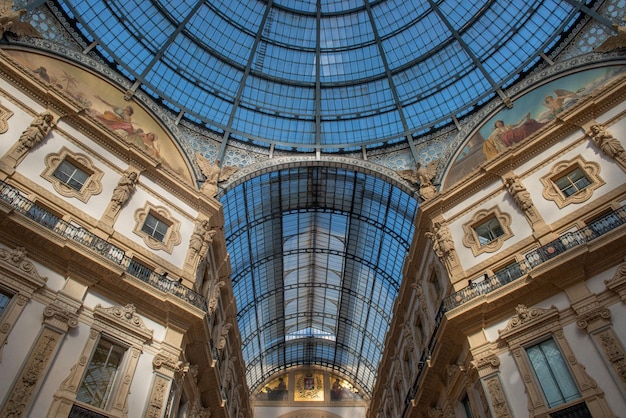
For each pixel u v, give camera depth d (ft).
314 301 137.59
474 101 76.84
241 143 81.41
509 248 54.34
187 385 56.44
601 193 50.03
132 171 59.21
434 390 63.00
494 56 76.95
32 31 60.70
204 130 79.25
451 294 56.80
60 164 52.31
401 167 79.00
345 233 108.37
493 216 59.16
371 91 86.38
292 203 97.76
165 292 51.37
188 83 79.46
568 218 50.78
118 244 52.47
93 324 44.52
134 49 73.67
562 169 54.70
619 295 42.06
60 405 38.34
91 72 66.90
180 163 72.54
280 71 86.22
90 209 52.37
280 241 110.32
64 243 44.65
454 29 79.10
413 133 81.25
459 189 63.98
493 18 76.02
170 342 49.83
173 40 76.07
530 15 72.23
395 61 85.15
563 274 46.09
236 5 81.00
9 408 35.58
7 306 39.65
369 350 137.80
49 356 39.75
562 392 42.04
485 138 71.97
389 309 117.29
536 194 55.52
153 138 70.38
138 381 45.24
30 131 50.03
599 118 54.54
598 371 40.24
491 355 47.80
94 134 57.47
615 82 53.88
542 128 58.23
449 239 61.16
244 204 91.15
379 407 114.73
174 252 58.65
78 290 44.96
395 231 96.17
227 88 82.74
